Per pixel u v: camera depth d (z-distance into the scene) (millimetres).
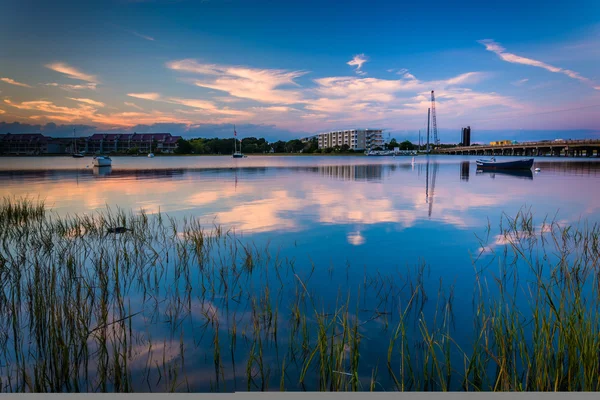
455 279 8172
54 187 28250
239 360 5070
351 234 12484
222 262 9422
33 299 6883
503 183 30797
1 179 35969
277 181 33531
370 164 72875
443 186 28469
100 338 5320
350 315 6391
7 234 12547
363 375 4750
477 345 4852
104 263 9289
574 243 11133
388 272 8664
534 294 7250
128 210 17609
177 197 22250
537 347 4832
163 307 6766
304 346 5336
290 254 10133
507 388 4254
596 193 23625
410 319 6219
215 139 199625
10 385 4578
